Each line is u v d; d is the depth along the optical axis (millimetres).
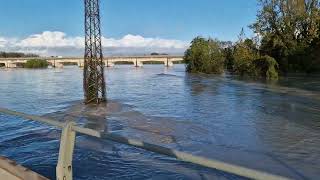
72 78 85062
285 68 70938
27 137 21328
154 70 126000
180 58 150875
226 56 90625
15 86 63250
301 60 69250
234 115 29266
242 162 16406
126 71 119875
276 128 23859
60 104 37844
